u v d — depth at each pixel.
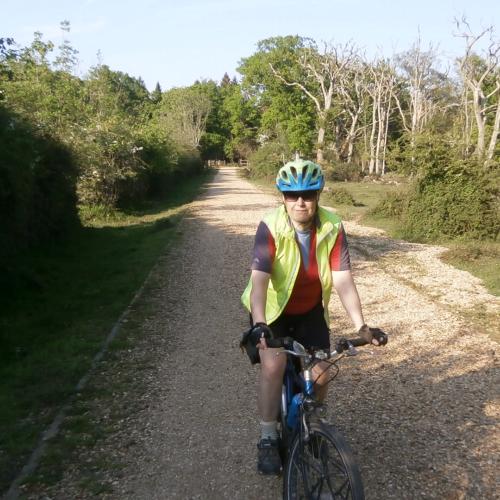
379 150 50.22
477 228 14.28
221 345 6.30
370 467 3.72
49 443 4.18
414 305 7.91
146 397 4.97
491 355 5.86
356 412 4.54
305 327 3.34
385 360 5.73
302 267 3.17
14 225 9.02
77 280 9.64
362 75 51.31
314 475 2.87
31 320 7.30
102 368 5.69
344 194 24.20
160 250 12.35
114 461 3.92
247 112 72.75
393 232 15.15
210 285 9.18
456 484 3.52
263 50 60.34
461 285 9.17
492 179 14.45
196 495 3.52
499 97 33.88
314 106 55.22
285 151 48.06
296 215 3.07
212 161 94.44
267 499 3.46
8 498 3.51
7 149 8.42
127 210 20.39
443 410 4.56
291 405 3.14
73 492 3.57
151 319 7.33
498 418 4.41
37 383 5.31
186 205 23.73
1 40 8.62
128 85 70.50
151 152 25.08
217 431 4.32
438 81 49.56
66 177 13.24
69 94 18.48
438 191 14.48
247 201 25.48
